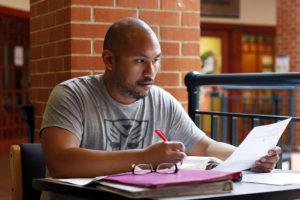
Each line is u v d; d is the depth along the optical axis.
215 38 9.44
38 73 2.66
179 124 1.77
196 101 2.30
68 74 2.35
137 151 1.34
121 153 1.34
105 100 1.61
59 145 1.43
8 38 8.10
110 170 1.33
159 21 2.50
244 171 1.46
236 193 1.10
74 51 2.33
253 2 9.70
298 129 7.73
